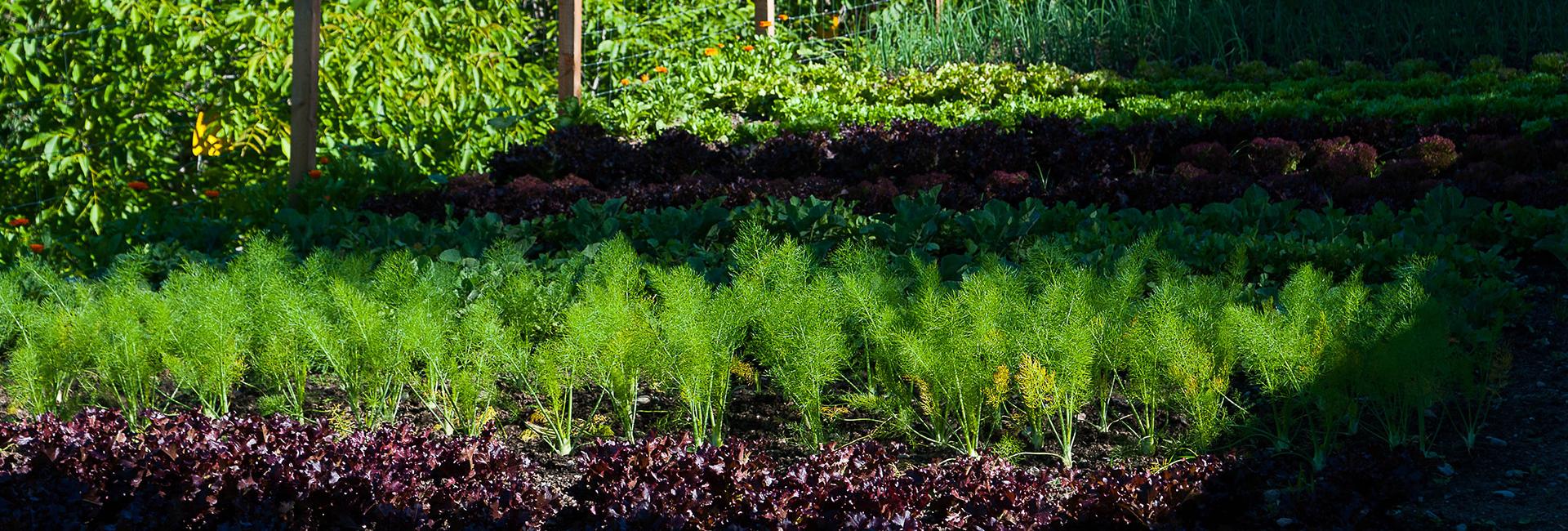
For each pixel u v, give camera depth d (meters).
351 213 6.58
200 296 4.51
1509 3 12.79
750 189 7.39
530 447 4.12
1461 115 9.21
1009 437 3.94
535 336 4.86
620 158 8.44
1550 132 8.45
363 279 5.20
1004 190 7.34
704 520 3.21
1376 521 3.48
